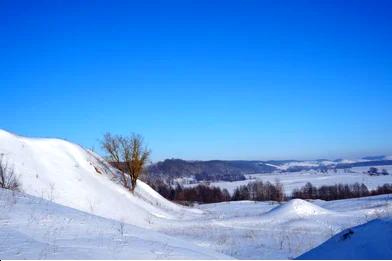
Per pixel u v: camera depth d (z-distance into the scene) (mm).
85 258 9930
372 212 37688
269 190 126000
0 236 11445
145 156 48281
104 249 11375
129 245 12484
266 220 34875
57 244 11328
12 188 25547
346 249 14031
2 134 32688
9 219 13961
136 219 33844
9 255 9555
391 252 12383
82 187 34000
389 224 13828
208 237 26172
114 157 48562
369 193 124500
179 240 16281
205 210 65500
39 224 13938
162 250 12391
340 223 32062
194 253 12820
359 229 14789
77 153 40781
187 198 123375
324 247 15359
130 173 47812
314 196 129125
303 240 24766
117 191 40562
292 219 34688
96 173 41312
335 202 65500
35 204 17797
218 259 12508
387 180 179750
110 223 16703
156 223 34312
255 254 20328
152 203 50375
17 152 31953
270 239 25203
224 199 127812
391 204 46344
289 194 135500
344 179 199500
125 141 48375
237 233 28188
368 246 13438
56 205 18984
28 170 30781
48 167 33469
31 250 10211
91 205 32062
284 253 20625
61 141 39875
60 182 32562
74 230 13859
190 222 35719
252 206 72688
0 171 26922
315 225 31484
